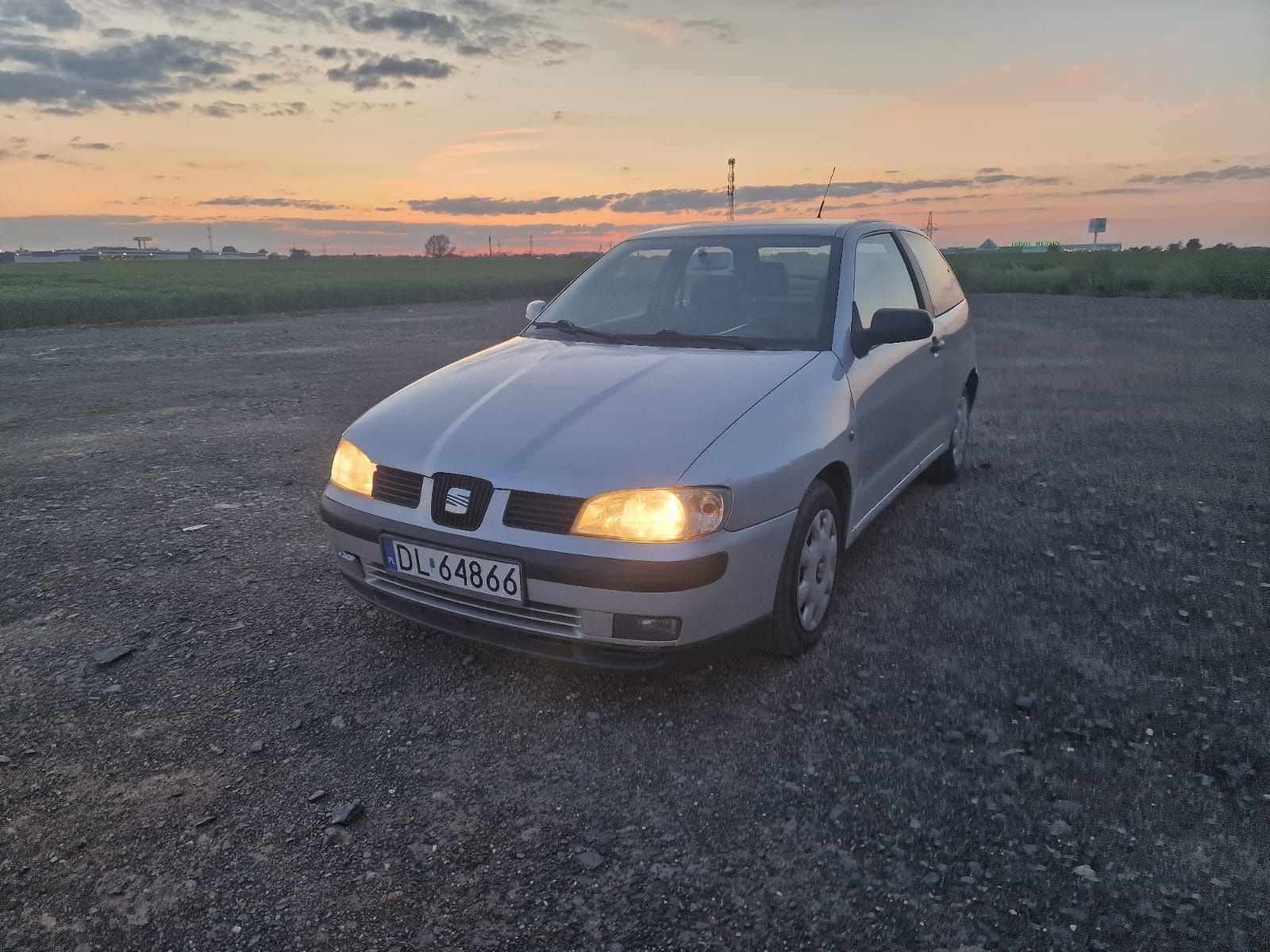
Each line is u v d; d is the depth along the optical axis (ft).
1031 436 22.02
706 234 13.44
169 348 43.78
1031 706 9.08
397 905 6.43
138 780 7.98
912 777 7.90
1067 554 13.55
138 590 12.30
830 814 7.40
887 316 11.28
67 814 7.49
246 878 6.72
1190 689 9.42
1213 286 67.10
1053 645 10.47
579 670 10.03
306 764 8.24
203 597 12.05
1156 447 20.54
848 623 11.14
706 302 12.18
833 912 6.30
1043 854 6.87
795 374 10.23
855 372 11.14
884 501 12.81
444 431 9.62
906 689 9.46
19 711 9.15
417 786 7.89
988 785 7.76
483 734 8.74
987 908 6.30
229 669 10.07
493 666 10.11
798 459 9.36
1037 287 78.18
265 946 6.04
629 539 8.27
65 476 18.52
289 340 47.93
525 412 9.67
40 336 50.42
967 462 19.49
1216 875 6.61
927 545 13.99
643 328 12.14
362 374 34.24
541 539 8.46
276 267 224.74
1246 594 11.93
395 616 11.28
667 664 8.59
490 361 11.61
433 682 9.77
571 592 8.38
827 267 12.12
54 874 6.77
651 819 7.39
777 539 9.12
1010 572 12.82
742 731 8.70
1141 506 15.93
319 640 10.79
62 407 26.89
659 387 9.89
